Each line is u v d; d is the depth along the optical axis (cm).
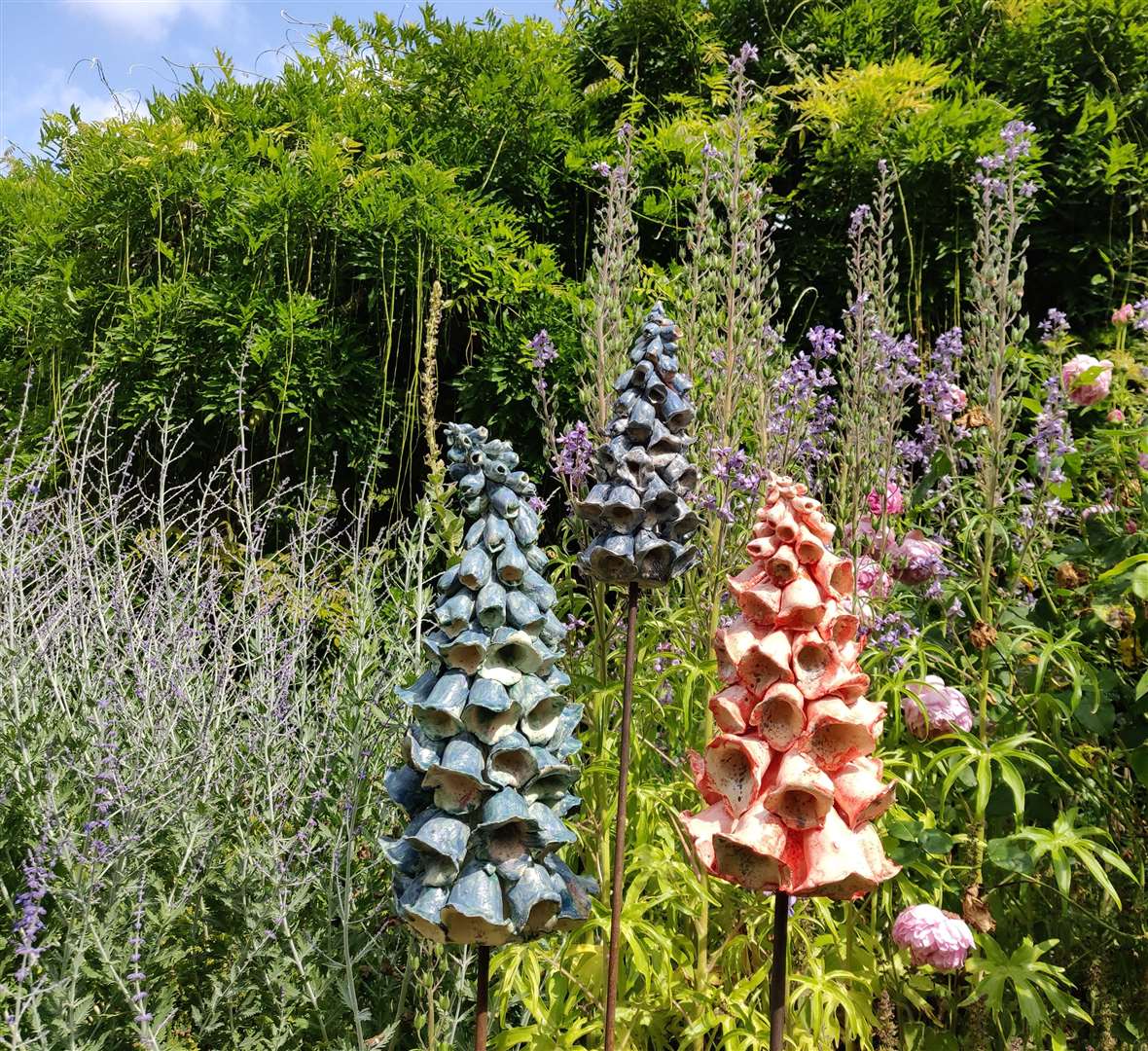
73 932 242
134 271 584
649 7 616
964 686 304
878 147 534
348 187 535
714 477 302
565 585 348
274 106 619
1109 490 326
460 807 179
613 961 226
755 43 639
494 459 188
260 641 339
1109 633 302
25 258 620
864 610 304
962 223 532
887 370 333
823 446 376
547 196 582
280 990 261
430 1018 244
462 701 180
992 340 294
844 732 174
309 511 453
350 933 274
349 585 409
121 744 286
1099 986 271
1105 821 293
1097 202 525
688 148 536
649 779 313
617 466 237
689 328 330
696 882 264
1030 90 552
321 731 313
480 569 181
